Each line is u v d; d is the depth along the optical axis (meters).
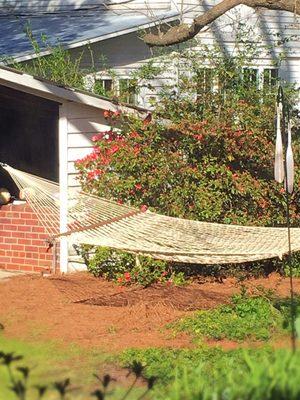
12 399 7.11
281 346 8.83
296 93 15.11
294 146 13.47
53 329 10.12
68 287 12.27
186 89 13.82
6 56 17.52
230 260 11.19
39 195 12.98
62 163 13.06
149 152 12.87
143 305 11.16
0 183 17.05
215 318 10.21
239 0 14.74
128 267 12.59
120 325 10.35
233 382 5.68
